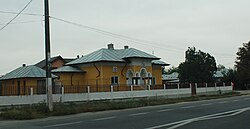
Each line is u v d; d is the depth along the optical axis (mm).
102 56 48219
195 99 43625
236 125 15492
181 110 25078
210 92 55719
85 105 30469
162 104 35719
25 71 43562
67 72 48156
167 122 17156
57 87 35188
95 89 39062
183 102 39000
